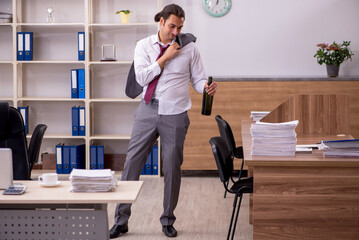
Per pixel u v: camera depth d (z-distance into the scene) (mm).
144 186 6148
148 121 4246
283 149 3338
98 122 7125
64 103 7125
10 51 7055
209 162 6582
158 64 4059
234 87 6449
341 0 6816
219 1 6867
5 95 7125
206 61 6969
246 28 6906
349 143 3359
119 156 7082
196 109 6512
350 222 3184
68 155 6719
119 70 7020
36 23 6625
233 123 6484
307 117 4574
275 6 6867
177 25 4012
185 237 4285
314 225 3203
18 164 3953
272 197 3209
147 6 6926
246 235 4328
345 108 4547
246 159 3211
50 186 2986
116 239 4230
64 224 2936
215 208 5172
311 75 6898
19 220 2941
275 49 6910
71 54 7027
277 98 6426
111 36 6973
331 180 3178
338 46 6570
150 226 4586
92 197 2738
